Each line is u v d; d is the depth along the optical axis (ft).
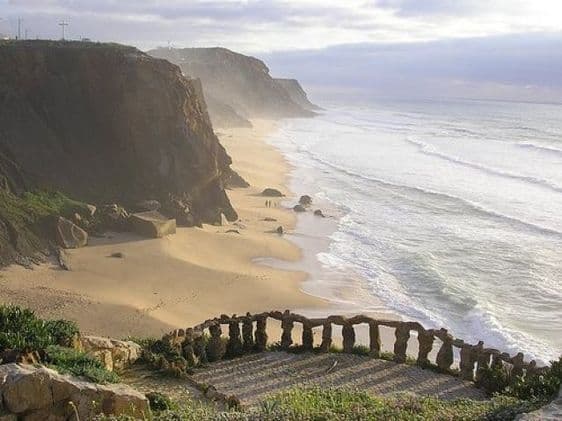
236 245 182.39
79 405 49.34
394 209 236.43
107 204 192.13
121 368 72.69
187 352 78.33
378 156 377.91
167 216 194.90
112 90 212.43
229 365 78.28
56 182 193.47
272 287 149.48
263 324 85.40
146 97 209.56
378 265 167.94
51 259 155.53
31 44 225.56
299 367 77.36
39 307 127.44
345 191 269.85
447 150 407.23
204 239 184.44
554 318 131.44
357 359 80.33
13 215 162.30
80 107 213.46
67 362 58.75
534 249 183.73
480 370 72.59
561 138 488.85
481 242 190.49
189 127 214.28
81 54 214.90
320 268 165.89
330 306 138.72
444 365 77.20
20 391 48.39
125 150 210.79
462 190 273.13
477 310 134.10
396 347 80.79
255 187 270.05
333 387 68.95
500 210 235.40
